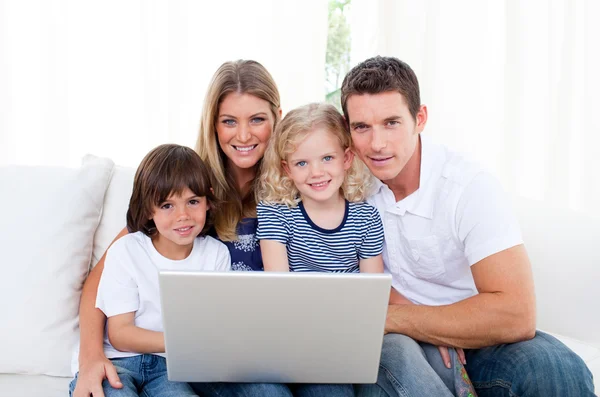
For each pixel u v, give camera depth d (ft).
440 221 4.65
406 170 4.77
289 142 4.77
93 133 7.89
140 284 4.75
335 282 3.45
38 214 5.11
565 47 7.68
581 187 7.87
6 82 7.65
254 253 5.27
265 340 3.66
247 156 5.30
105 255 5.13
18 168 5.37
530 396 4.19
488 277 4.34
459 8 7.84
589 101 7.70
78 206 5.29
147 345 4.50
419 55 7.93
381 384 4.20
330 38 8.57
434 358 4.53
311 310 3.54
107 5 7.70
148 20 7.72
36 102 7.76
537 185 8.04
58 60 7.68
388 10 7.92
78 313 5.07
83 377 4.27
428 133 8.06
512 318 4.22
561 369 4.12
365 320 3.59
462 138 8.04
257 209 5.11
